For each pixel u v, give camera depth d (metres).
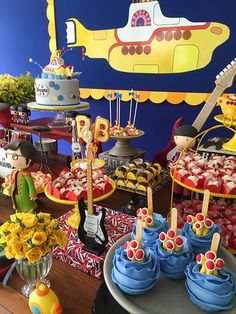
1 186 1.25
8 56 2.70
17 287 0.72
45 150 1.70
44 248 0.63
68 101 1.49
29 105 1.51
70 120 1.54
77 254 0.77
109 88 2.14
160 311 0.52
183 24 1.74
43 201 1.14
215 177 0.88
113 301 0.58
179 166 0.95
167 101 1.92
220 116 1.13
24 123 1.67
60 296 0.69
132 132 1.50
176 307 0.53
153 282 0.55
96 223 0.78
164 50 1.84
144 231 0.68
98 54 2.11
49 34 2.32
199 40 1.72
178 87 1.87
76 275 0.76
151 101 1.98
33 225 0.63
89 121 0.83
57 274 0.77
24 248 0.60
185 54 1.79
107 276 0.57
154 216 0.73
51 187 0.89
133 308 0.50
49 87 1.44
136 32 1.90
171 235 0.61
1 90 1.69
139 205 1.11
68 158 1.58
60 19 2.22
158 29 1.82
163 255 0.59
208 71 1.75
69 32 2.20
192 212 0.94
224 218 0.91
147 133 2.09
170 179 1.36
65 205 1.12
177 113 1.92
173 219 0.62
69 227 0.90
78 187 0.88
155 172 1.21
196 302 0.52
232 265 0.63
